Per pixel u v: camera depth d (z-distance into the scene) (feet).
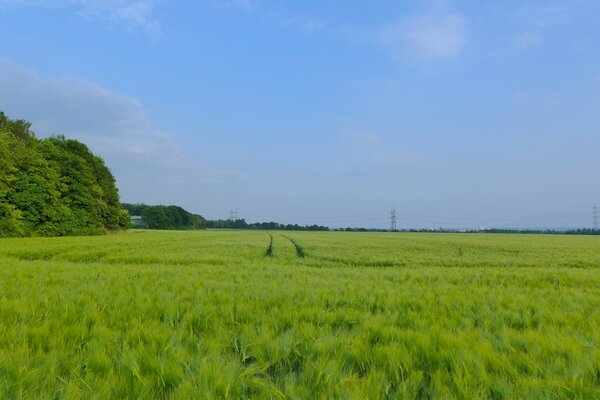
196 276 29.81
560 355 10.00
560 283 30.17
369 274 35.01
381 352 9.98
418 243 124.06
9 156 135.95
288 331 11.93
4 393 7.04
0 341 10.27
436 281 30.19
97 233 190.90
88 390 7.41
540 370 8.92
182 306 15.87
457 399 7.48
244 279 28.96
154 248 83.51
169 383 8.29
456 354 9.62
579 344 10.62
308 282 27.07
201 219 530.68
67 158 179.01
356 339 11.19
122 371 8.57
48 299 16.93
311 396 7.55
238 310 15.37
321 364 8.96
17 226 133.90
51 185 154.40
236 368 8.90
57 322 12.65
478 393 7.58
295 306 16.72
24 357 8.98
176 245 96.43
